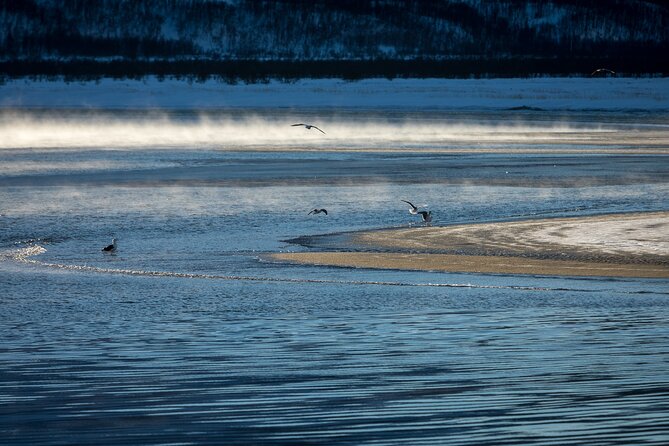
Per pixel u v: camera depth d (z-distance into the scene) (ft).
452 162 363.15
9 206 241.96
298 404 83.87
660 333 111.45
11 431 77.36
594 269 163.84
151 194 264.93
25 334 114.01
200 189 276.62
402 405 83.25
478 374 92.99
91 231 207.31
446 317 122.31
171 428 77.97
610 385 88.79
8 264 171.12
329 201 252.21
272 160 370.94
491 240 194.08
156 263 170.91
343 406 83.15
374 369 95.25
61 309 130.52
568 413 80.64
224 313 126.62
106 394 87.15
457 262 171.63
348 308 129.59
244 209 237.86
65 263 171.94
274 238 198.70
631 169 336.90
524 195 264.93
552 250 182.39
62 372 95.20
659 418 79.25
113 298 138.72
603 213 231.30
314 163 358.23
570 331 112.78
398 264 169.78
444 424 78.18
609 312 125.49
